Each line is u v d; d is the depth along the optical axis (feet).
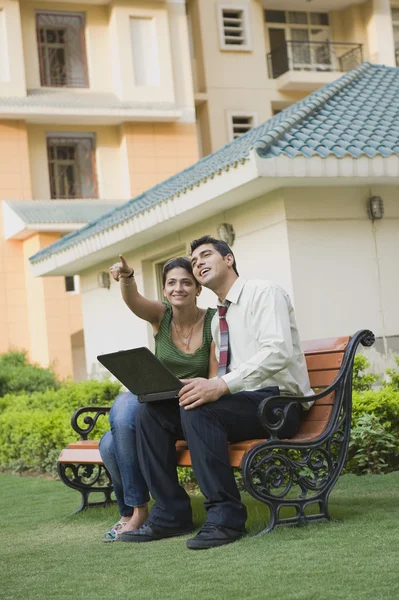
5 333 70.23
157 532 14.69
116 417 15.35
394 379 24.34
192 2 87.30
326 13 92.32
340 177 28.19
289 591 10.27
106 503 19.25
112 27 76.28
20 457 29.55
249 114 86.99
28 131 74.84
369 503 16.10
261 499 13.73
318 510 15.61
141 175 75.82
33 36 75.36
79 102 73.46
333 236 30.27
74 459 18.30
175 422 14.84
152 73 76.79
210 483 13.66
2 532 17.02
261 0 88.74
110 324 48.16
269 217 30.63
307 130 30.58
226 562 12.10
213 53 86.48
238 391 14.08
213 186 30.07
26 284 70.85
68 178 76.02
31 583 12.06
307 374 15.05
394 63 90.22
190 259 16.02
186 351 15.81
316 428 14.79
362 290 30.55
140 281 43.21
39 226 64.75
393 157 28.50
